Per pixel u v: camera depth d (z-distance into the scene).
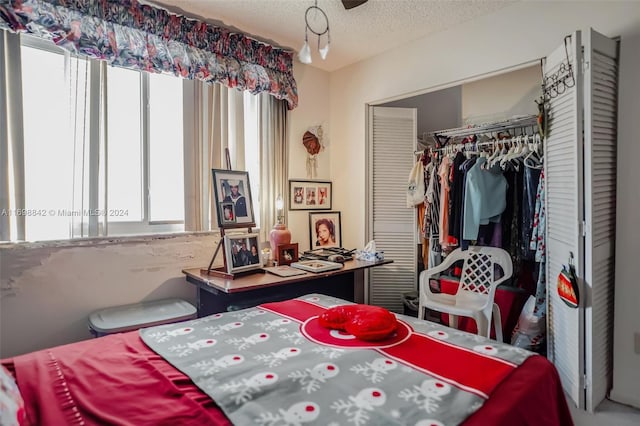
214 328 1.50
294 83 3.12
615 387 2.02
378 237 3.38
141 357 1.23
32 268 2.00
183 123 2.56
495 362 1.17
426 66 2.86
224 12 2.46
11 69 1.93
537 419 0.97
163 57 2.31
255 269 2.47
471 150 2.91
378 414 0.89
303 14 2.49
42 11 1.89
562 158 2.04
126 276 2.32
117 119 2.37
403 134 3.40
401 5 2.40
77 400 0.97
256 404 0.94
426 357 1.21
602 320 1.98
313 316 1.65
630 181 1.96
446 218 2.92
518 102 3.48
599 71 1.89
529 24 2.33
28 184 2.03
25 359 1.21
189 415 0.90
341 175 3.54
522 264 2.64
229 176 2.55
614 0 2.00
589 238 1.85
